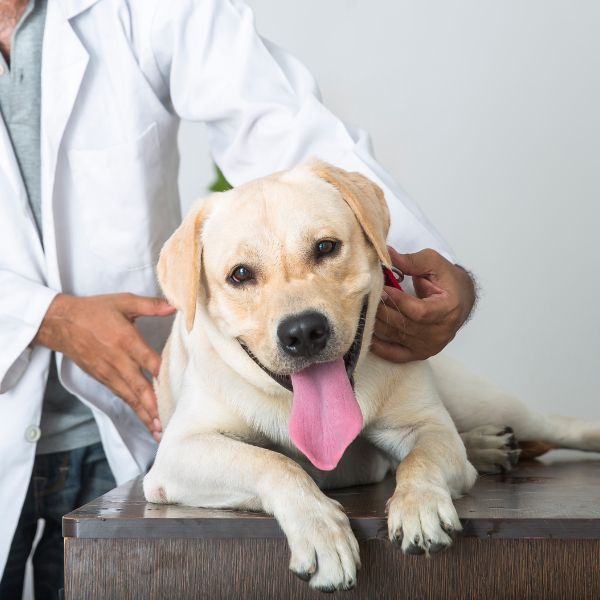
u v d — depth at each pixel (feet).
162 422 6.66
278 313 4.63
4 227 7.09
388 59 12.96
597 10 12.60
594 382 13.09
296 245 4.83
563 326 13.09
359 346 5.01
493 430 6.63
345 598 4.23
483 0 12.74
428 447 4.90
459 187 13.05
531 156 12.91
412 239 6.38
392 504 4.25
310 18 12.97
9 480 6.91
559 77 12.75
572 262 12.99
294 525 4.16
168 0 7.23
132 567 4.36
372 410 5.36
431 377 5.79
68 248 7.33
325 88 13.08
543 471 6.60
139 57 7.38
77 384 7.20
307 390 4.66
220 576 4.30
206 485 4.83
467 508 4.53
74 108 7.23
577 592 4.15
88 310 6.66
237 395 5.29
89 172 7.25
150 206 7.43
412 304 5.18
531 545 4.17
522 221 13.01
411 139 13.06
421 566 4.21
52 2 7.32
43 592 8.08
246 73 7.07
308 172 5.24
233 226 4.97
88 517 4.41
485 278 13.12
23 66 7.30
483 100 12.89
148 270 7.52
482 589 4.18
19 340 6.70
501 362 13.21
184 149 13.11
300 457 5.48
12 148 7.20
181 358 6.16
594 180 12.85
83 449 7.75
